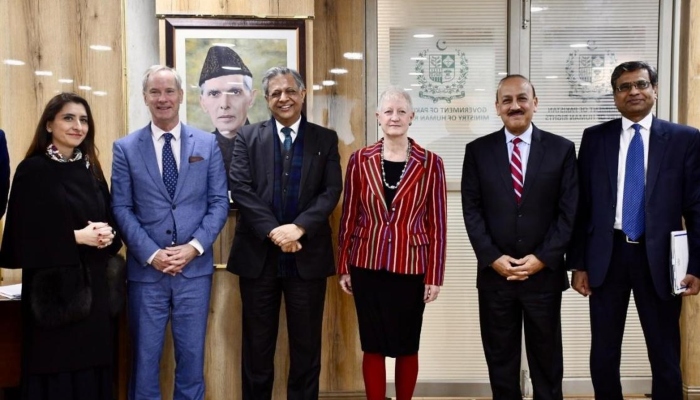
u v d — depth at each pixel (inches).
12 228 98.7
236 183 113.2
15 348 107.2
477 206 114.5
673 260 104.1
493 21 142.4
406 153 115.5
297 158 115.4
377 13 141.3
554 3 141.6
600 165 111.8
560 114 143.3
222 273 128.3
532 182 110.0
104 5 128.0
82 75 128.4
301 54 125.3
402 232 112.1
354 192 116.6
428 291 113.8
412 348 115.3
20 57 127.6
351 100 136.5
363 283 114.0
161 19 123.6
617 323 110.7
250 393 116.0
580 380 145.0
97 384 103.7
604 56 142.4
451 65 142.8
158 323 111.5
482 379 144.9
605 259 109.2
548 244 108.1
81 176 102.7
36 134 101.6
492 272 111.4
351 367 135.0
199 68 124.5
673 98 141.0
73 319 98.7
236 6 124.3
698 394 135.6
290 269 114.2
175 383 115.9
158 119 111.0
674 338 108.7
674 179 107.5
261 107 126.0
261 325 114.9
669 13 141.0
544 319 109.2
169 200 111.5
